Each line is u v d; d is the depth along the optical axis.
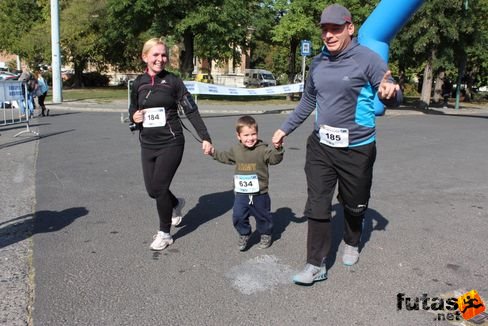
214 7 25.72
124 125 13.80
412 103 31.23
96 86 44.72
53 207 5.54
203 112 19.38
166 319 3.13
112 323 3.07
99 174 7.28
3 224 4.93
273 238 4.70
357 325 3.10
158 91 4.16
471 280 3.81
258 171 4.16
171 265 3.99
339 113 3.54
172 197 4.80
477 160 9.37
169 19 26.27
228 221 5.20
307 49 20.88
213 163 8.32
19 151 9.26
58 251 4.23
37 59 38.94
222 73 62.66
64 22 35.72
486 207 5.96
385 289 3.62
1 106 18.78
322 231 3.67
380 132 13.74
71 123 14.20
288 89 18.16
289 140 11.38
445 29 22.30
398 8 5.70
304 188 6.68
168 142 4.21
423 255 4.32
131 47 36.72
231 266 4.00
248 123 4.09
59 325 3.03
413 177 7.65
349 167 3.62
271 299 3.43
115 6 26.98
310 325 3.09
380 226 5.13
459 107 29.17
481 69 36.94
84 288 3.54
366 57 3.42
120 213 5.36
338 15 3.34
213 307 3.30
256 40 31.84
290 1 26.36
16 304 3.28
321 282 3.72
